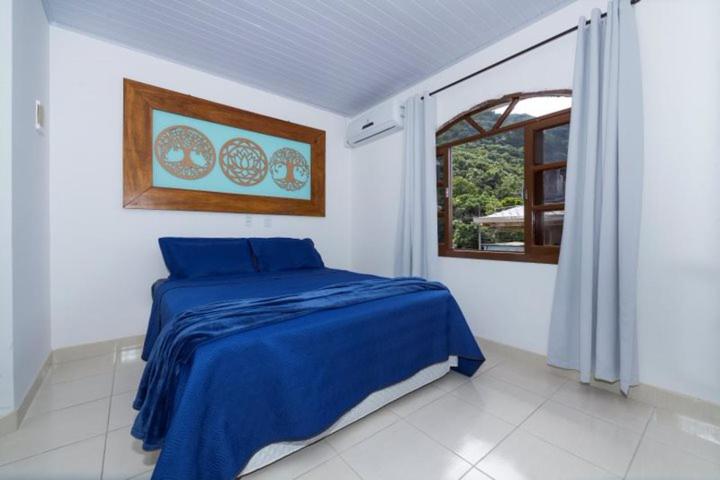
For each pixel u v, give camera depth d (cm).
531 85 225
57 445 137
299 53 261
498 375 209
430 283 208
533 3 206
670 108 167
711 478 121
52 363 218
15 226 150
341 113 384
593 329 188
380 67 283
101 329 240
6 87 144
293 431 124
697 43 159
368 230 371
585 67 194
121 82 248
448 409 168
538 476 122
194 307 155
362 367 150
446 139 290
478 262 261
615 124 175
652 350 173
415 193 294
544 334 221
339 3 206
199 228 286
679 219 165
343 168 392
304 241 328
